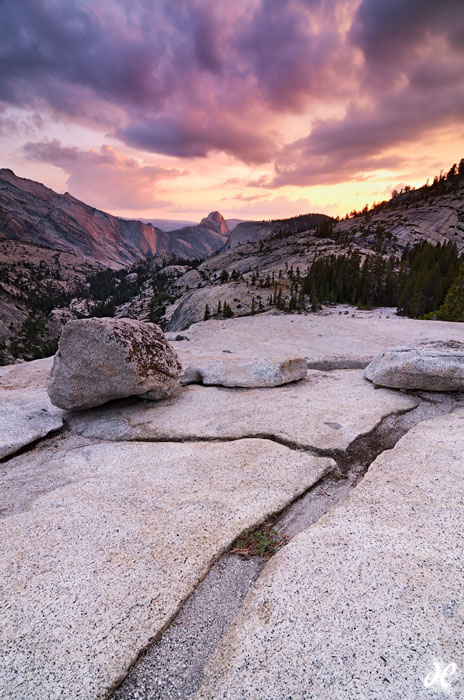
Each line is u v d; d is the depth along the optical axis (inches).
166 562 135.0
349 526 146.8
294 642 98.9
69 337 297.6
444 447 215.6
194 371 407.8
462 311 1430.9
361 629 100.8
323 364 483.8
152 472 207.6
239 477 195.9
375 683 86.6
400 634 98.4
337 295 2994.6
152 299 7642.7
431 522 146.1
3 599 118.3
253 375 377.7
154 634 109.1
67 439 283.9
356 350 784.3
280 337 1001.5
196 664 103.7
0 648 102.3
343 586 116.0
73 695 92.0
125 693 96.3
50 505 176.4
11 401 347.9
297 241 7706.7
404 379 339.0
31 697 90.8
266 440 242.2
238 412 300.5
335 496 186.2
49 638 105.6
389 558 126.8
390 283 2844.5
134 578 127.3
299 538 141.5
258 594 116.4
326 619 104.8
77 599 118.5
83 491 188.7
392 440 251.4
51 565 132.9
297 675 90.3
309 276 3528.5
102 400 313.9
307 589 116.0
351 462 222.1
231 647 99.8
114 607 116.1
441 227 6875.0
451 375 321.1
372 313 2112.5
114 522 157.5
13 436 269.1
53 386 302.5
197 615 118.2
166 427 281.9
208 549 142.0
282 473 199.0
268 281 4303.6
